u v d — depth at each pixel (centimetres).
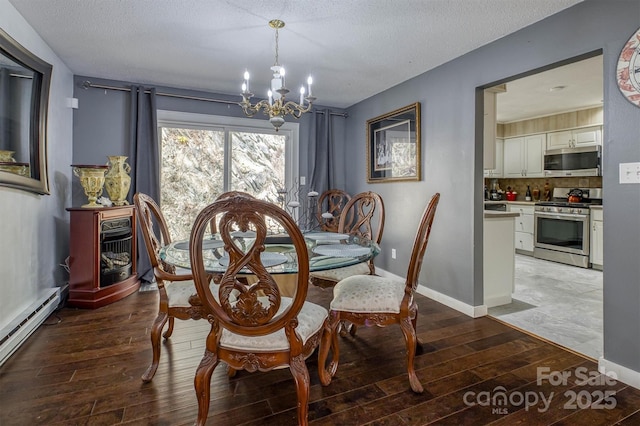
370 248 217
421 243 188
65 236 331
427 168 338
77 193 356
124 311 292
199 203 420
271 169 454
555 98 447
